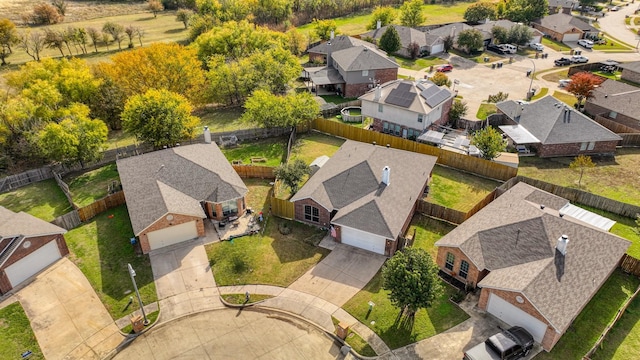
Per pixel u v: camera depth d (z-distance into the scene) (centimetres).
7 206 4206
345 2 12200
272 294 3105
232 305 3012
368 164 3956
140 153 5188
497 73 7825
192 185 3875
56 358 2639
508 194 3722
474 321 2838
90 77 5834
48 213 4097
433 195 4256
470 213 3731
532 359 2559
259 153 5159
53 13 10912
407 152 4281
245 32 8038
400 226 3372
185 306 3011
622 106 5656
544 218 3138
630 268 3200
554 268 2789
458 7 13200
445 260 3216
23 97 5338
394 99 5347
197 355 2662
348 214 3494
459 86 7181
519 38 9100
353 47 7288
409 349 2661
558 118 5081
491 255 3006
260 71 6662
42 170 4684
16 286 3166
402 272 2675
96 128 4800
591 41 9350
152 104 4828
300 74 7306
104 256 3469
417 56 8681
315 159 4816
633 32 10425
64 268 3344
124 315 2938
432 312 2916
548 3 11350
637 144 5147
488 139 4575
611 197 4172
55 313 2944
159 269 3334
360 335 2764
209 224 3866
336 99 6888
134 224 3438
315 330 2817
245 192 3922
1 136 4916
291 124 5384
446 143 5066
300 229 3788
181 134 5012
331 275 3262
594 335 2725
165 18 12212
